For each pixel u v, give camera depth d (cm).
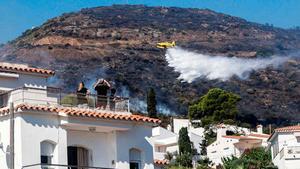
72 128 4234
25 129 4031
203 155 12888
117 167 4341
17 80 4688
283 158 8619
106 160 4372
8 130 4069
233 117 17962
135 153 4472
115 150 4362
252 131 16250
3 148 4072
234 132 15425
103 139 4388
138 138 4466
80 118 4200
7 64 4769
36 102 4241
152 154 4512
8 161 4022
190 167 11238
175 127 15350
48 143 4134
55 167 4100
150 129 4534
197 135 13775
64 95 4353
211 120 17525
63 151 4153
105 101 4497
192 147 12338
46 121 4122
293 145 8794
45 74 4800
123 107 4569
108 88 4703
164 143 12194
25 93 4216
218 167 11319
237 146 12706
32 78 4756
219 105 18050
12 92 4259
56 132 4150
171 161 10994
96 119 4256
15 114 4056
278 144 8919
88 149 4325
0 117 4138
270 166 8956
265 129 16888
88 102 4431
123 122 4388
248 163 9206
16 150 4019
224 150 12812
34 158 4034
